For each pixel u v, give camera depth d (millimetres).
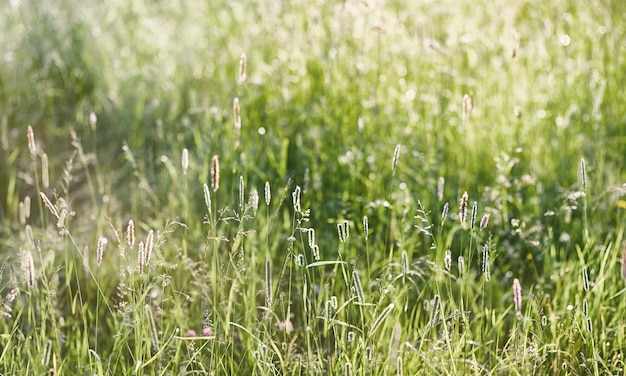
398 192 6250
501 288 5566
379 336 4727
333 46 7309
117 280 5684
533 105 7117
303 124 7184
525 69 7398
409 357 4488
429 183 6344
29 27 8852
